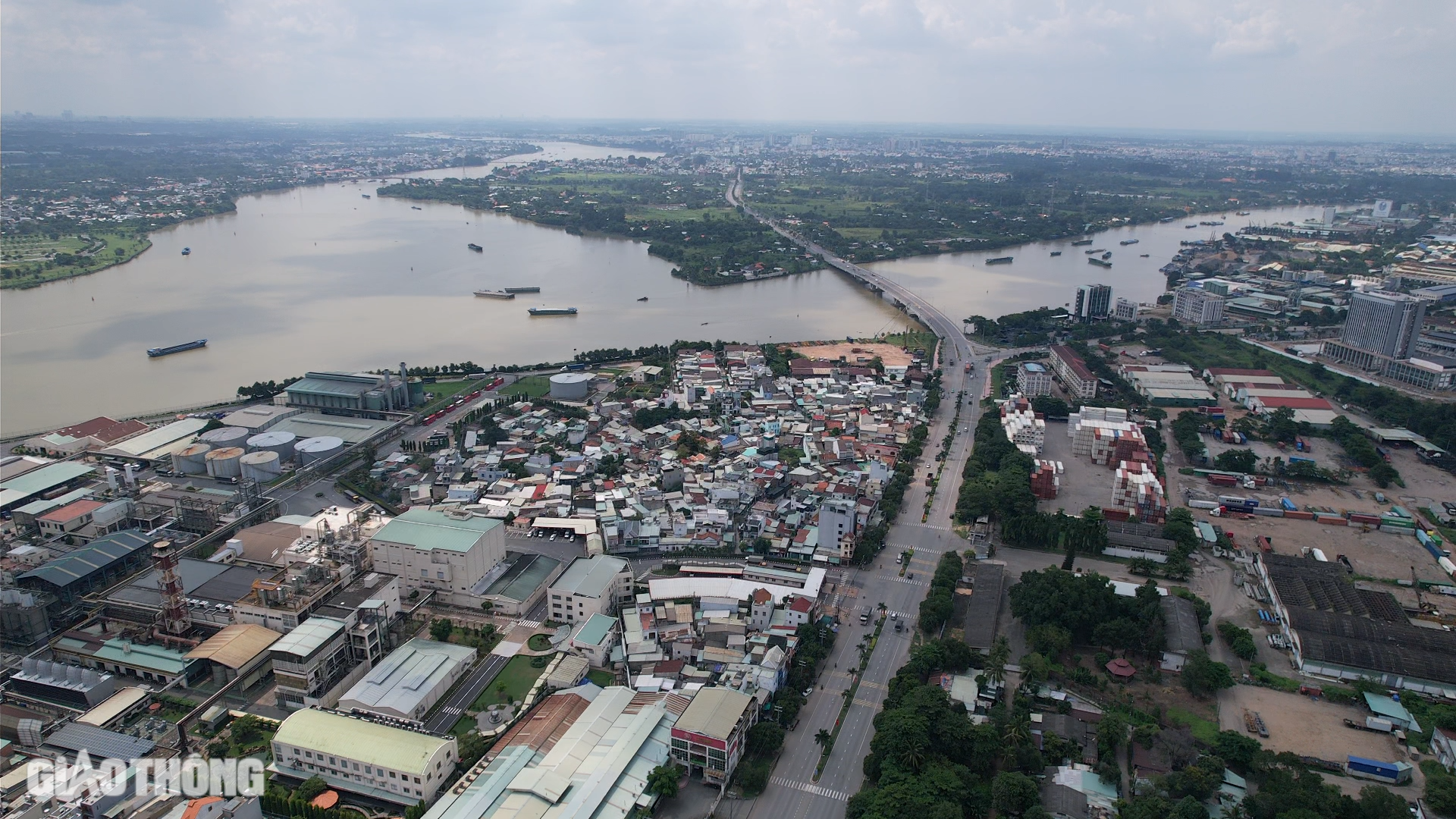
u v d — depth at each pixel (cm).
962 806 19988
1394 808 19600
